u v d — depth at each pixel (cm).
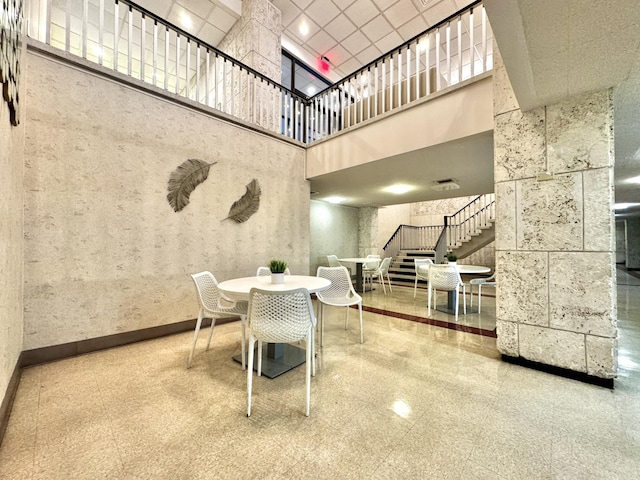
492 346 287
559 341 220
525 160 235
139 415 168
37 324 237
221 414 169
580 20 143
